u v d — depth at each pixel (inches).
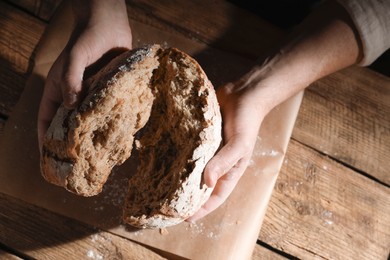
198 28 25.3
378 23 23.2
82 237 22.8
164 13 25.2
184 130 19.9
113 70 19.2
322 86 25.5
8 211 22.5
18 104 23.0
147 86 20.1
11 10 24.1
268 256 23.7
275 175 23.9
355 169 25.2
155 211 20.1
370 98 25.9
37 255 22.5
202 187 20.1
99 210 22.7
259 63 23.6
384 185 25.3
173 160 20.4
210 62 24.7
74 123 18.8
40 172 22.6
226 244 23.0
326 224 24.4
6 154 22.5
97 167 19.8
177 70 20.0
